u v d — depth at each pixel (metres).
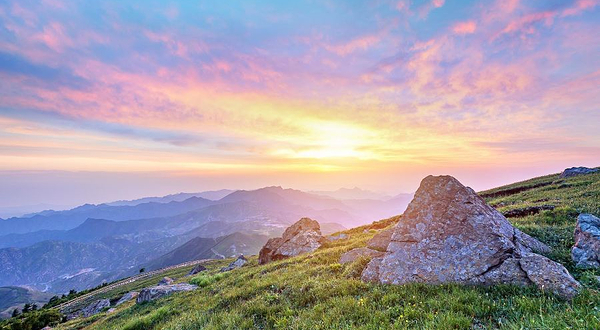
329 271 15.34
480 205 12.91
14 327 44.22
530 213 20.42
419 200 14.15
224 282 21.41
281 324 9.66
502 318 7.20
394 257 12.59
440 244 11.89
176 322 13.50
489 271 10.01
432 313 7.92
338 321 8.65
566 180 38.34
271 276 17.80
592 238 10.51
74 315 55.84
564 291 8.01
